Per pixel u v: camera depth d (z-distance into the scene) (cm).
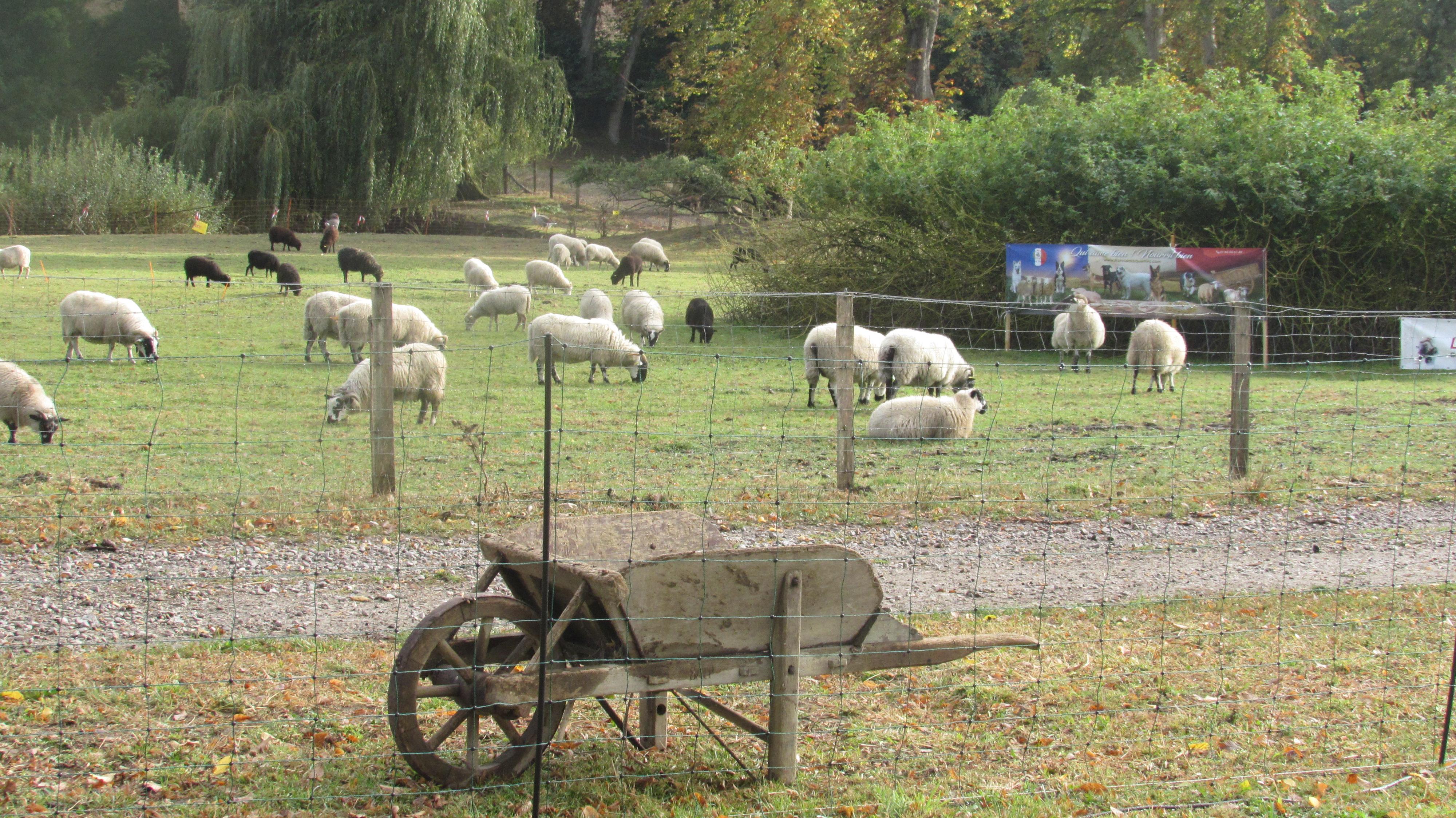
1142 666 625
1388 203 2281
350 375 1471
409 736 441
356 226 4897
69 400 1405
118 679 569
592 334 1678
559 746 505
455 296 2809
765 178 3094
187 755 484
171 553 796
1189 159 2430
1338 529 946
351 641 637
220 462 1095
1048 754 511
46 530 833
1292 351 2344
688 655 454
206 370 1672
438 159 4762
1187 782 482
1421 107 2616
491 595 555
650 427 1352
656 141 8019
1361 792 477
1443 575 817
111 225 4606
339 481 1028
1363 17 5350
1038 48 5338
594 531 519
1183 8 4122
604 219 5500
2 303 2300
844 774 488
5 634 631
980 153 2641
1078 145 2498
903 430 1294
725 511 956
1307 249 2353
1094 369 1903
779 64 4559
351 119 4638
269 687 564
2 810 430
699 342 2370
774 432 1348
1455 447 1302
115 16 7512
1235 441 1125
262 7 4678
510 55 5078
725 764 494
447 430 1291
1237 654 648
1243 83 4184
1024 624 694
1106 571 818
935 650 489
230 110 4638
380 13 4697
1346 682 607
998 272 2528
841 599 474
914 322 2606
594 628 461
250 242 4288
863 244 2728
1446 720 523
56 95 7075
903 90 4766
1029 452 1246
